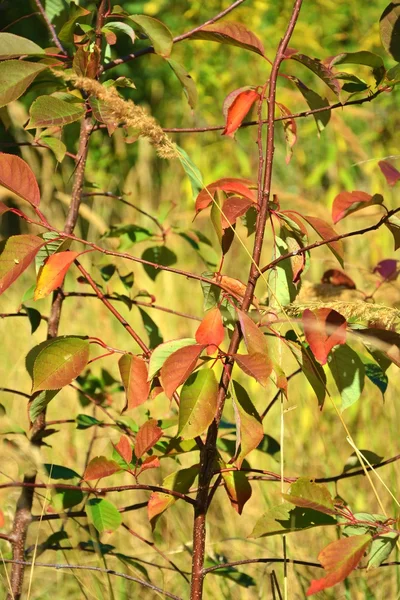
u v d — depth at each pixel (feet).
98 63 9.73
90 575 11.66
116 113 8.81
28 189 8.77
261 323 8.95
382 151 29.17
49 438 16.05
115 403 16.94
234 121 9.55
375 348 9.42
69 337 8.55
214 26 9.71
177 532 14.02
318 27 33.86
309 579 12.98
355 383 9.05
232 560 13.61
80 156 10.86
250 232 9.94
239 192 9.23
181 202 29.89
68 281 22.89
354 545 7.75
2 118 11.45
